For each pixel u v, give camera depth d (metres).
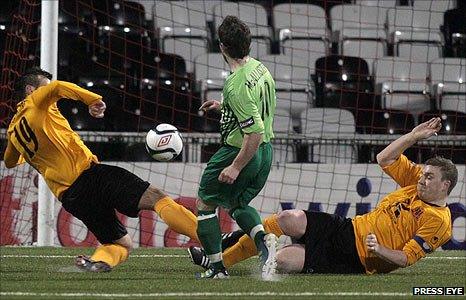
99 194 20.53
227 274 20.12
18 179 32.53
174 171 33.19
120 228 21.20
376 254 20.30
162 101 40.75
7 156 21.52
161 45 44.09
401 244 21.16
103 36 42.47
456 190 33.81
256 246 19.23
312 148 37.31
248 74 18.41
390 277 20.86
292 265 20.95
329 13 47.62
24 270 21.81
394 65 43.69
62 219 32.12
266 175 19.36
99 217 20.84
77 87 19.64
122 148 36.72
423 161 37.03
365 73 42.84
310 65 44.50
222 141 19.16
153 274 21.25
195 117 40.47
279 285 18.47
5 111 35.47
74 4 42.72
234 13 45.81
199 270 22.39
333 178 33.81
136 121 40.22
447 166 20.94
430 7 45.00
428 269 23.64
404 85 42.59
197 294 16.75
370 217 21.48
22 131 20.59
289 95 41.31
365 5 46.69
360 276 20.92
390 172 21.91
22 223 32.47
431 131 21.56
